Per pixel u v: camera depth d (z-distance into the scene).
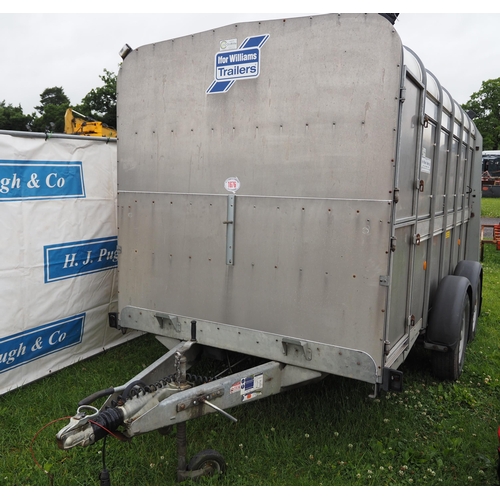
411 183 3.24
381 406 3.83
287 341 3.14
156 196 3.65
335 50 2.85
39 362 4.26
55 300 4.33
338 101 2.87
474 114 6.05
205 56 3.30
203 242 3.46
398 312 3.25
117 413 2.65
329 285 3.01
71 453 3.15
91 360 4.73
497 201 27.83
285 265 3.14
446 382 4.40
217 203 3.37
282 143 3.08
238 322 3.37
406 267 3.33
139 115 3.67
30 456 3.12
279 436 3.38
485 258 11.50
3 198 3.82
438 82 3.92
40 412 3.66
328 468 3.09
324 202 2.97
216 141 3.33
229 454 3.16
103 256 4.79
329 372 3.04
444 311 4.18
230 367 3.69
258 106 3.14
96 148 4.64
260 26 3.08
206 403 2.81
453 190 4.89
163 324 3.72
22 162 3.95
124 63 3.69
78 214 4.49
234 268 3.34
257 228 3.22
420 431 3.60
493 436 3.52
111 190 4.83
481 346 5.38
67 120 9.50
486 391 4.29
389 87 2.73
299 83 2.98
